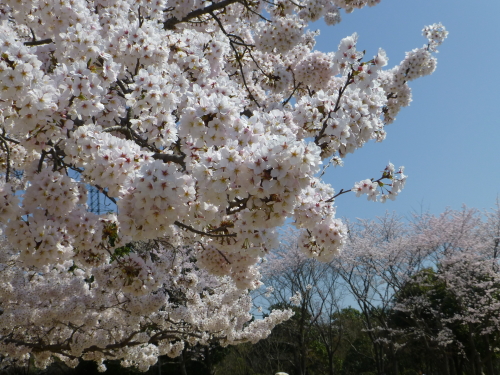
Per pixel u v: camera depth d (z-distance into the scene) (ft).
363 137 14.69
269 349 73.82
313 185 12.74
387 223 71.15
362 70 13.89
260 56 27.17
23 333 22.82
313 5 24.48
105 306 22.15
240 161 8.90
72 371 57.88
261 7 26.23
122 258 15.61
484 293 60.03
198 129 10.30
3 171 18.79
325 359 87.66
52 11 13.57
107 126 14.83
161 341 27.61
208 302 27.61
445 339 61.36
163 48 13.98
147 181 8.91
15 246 10.86
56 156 12.57
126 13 16.74
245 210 11.13
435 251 64.80
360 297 67.15
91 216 12.00
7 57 9.55
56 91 10.57
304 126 14.85
